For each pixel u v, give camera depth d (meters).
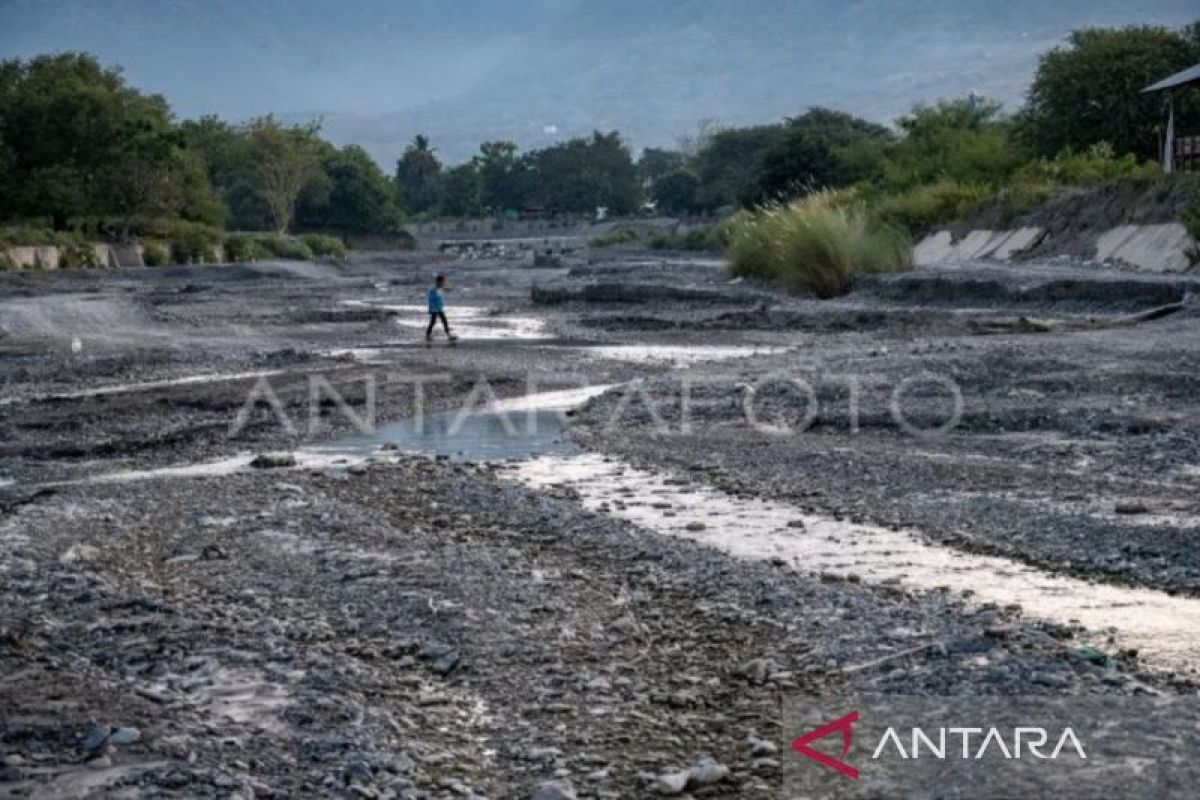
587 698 9.12
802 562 13.05
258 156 137.00
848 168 96.56
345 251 120.88
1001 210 56.19
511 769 7.90
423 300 62.69
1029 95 68.69
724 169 167.75
